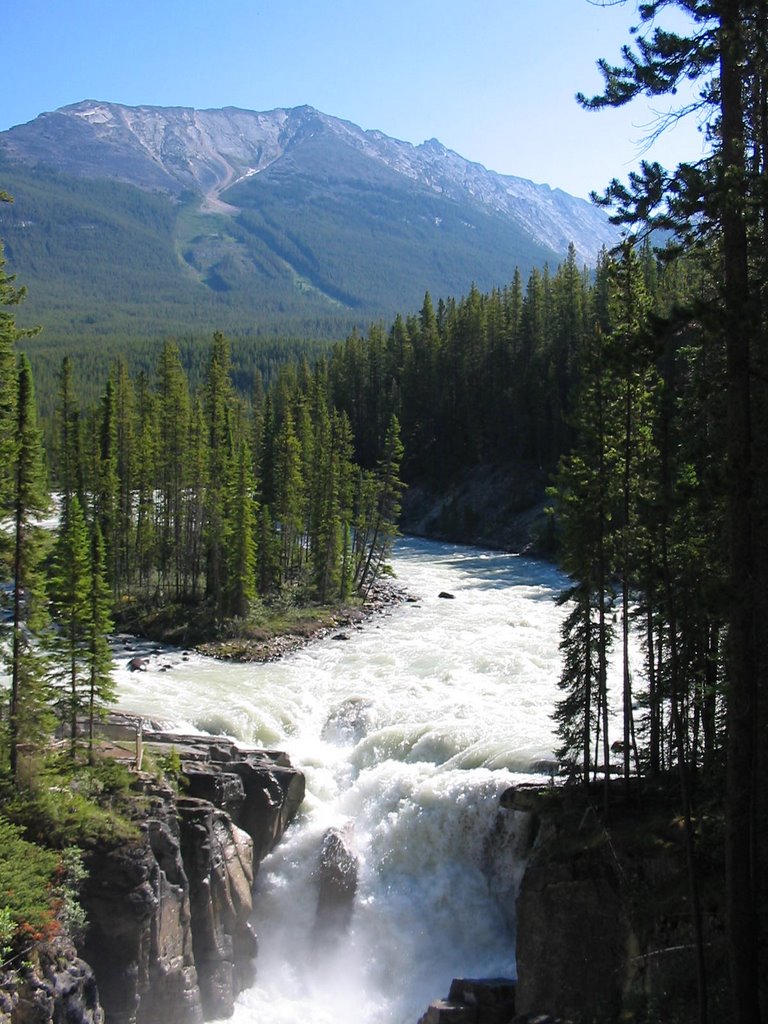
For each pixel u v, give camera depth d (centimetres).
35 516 3419
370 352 15338
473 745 4212
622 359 1955
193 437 7969
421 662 5828
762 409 2083
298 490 8431
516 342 13150
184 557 8019
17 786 3180
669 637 3031
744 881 1862
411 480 13775
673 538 2756
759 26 1720
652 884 2722
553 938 2878
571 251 12838
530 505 11438
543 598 7950
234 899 3466
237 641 6397
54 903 2809
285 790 3875
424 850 3769
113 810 3209
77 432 8044
